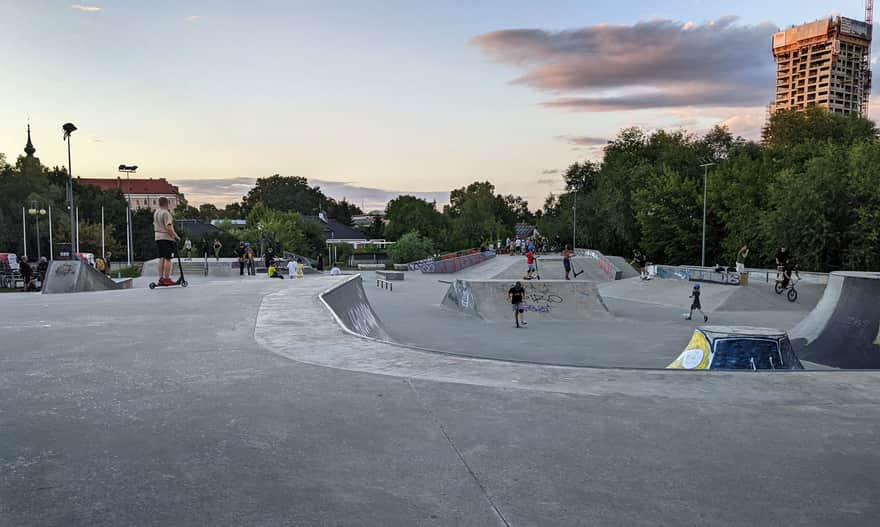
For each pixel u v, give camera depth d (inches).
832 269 1531.7
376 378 207.6
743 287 933.2
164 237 541.0
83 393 182.4
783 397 189.6
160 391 186.1
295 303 410.3
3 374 206.2
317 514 105.3
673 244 2313.0
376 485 118.9
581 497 114.9
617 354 546.3
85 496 110.5
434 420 161.6
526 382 205.5
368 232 4788.4
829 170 1504.7
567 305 828.0
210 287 542.3
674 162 2618.1
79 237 2466.8
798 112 2378.2
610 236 2797.7
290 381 201.3
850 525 104.4
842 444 146.9
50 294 480.7
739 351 334.6
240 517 103.4
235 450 136.3
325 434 148.8
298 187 5457.7
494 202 4968.0
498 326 737.0
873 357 433.1
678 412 172.2
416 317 825.5
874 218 1430.9
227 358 236.4
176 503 108.4
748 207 1909.4
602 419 164.9
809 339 498.0
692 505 111.9
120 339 274.5
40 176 2699.3
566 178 3523.6
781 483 122.7
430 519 104.6
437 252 3272.6
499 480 122.5
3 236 2396.7
